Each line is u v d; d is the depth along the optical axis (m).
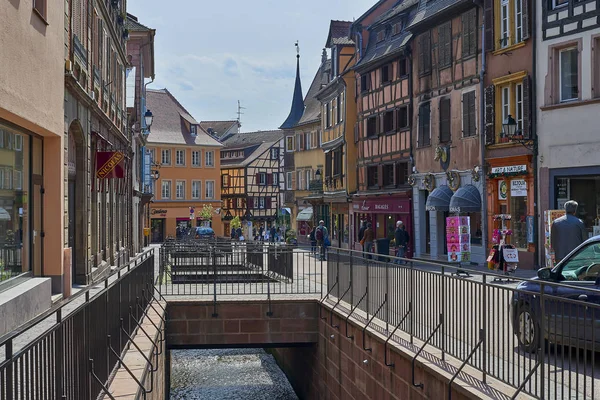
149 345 10.41
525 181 26.23
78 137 18.55
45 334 5.36
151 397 9.67
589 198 24.17
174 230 80.44
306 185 63.88
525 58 26.31
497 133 28.02
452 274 8.91
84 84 18.66
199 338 15.12
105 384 8.07
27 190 13.91
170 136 80.56
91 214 21.28
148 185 54.38
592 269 9.16
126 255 31.95
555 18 24.98
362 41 43.59
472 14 29.84
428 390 8.55
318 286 17.33
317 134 60.88
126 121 32.34
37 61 12.81
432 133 33.56
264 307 15.24
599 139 23.48
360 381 11.65
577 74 24.44
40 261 14.86
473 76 29.72
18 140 13.28
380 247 30.81
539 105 25.61
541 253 25.39
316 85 65.62
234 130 106.75
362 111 43.44
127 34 30.41
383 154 40.09
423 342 9.91
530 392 7.02
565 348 6.58
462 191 29.34
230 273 18.94
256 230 83.50
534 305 7.05
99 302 7.82
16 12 11.35
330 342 13.96
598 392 6.38
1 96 10.47
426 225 35.12
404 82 36.94
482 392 7.27
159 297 15.60
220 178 83.31
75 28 17.14
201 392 17.56
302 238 64.50
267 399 16.94
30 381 5.01
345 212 48.69
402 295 10.84
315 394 15.33
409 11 37.41
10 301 10.92
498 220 27.83
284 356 19.70
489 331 7.88
